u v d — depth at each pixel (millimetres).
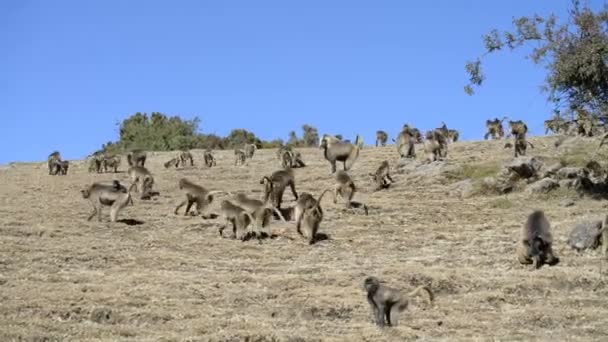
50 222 33000
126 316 20344
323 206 36781
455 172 42469
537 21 36219
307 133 80000
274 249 28922
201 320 20203
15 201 39969
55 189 44844
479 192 38500
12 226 31641
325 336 19062
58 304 20953
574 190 36312
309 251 28656
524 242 25797
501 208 35781
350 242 29969
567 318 20875
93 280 24016
